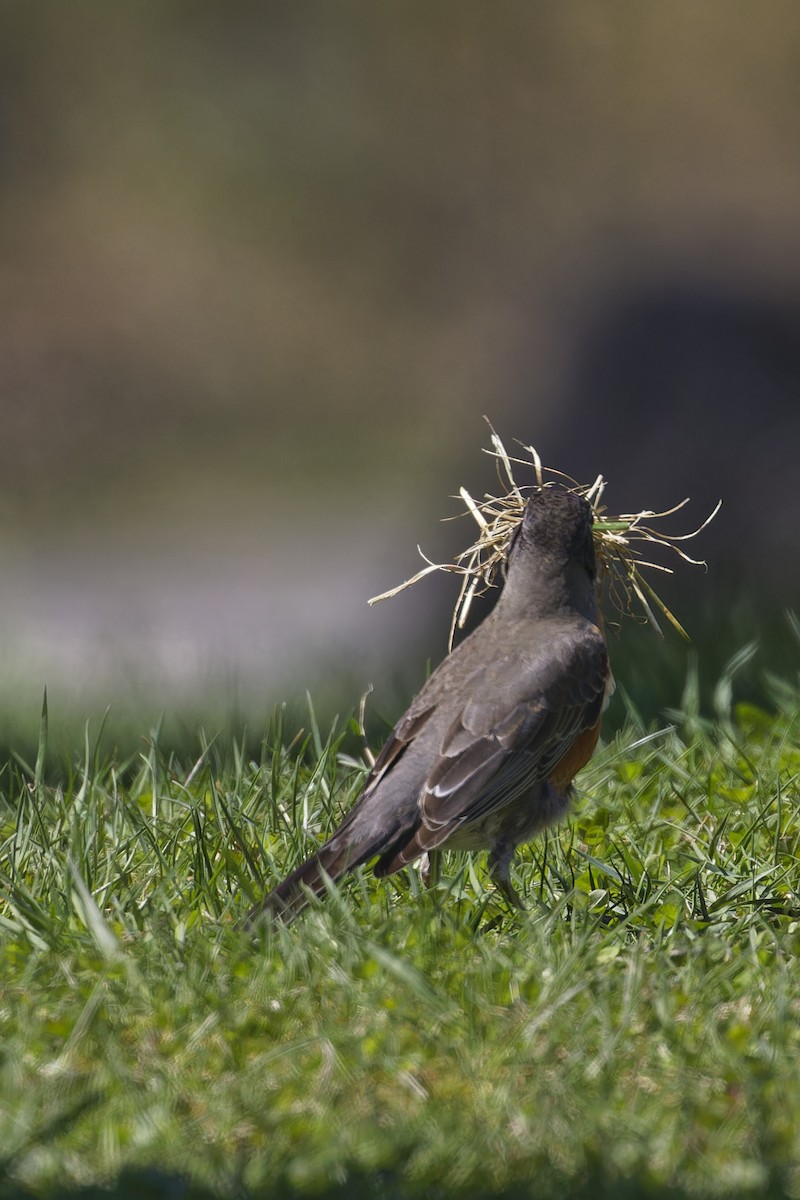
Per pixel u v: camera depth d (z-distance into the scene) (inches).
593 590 297.6
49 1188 178.5
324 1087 201.3
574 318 734.5
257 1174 180.2
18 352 1395.2
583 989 223.6
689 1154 182.4
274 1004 225.1
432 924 247.6
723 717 350.6
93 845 274.2
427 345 1496.1
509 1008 221.6
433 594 690.8
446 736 270.5
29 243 1576.0
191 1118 194.9
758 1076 199.2
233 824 274.8
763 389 654.5
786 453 634.8
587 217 1561.3
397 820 264.4
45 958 239.1
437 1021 216.8
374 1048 209.6
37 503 1140.5
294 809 295.1
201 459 1256.2
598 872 276.5
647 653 438.6
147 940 243.4
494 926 260.8
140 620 797.9
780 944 244.2
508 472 314.0
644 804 311.0
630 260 759.1
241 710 491.8
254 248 1605.6
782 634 458.0
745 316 677.3
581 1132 187.9
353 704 483.5
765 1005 223.6
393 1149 183.8
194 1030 215.6
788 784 301.1
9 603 860.6
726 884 270.1
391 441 1312.7
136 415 1327.5
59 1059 208.4
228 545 1020.5
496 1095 196.9
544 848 287.4
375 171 1685.5
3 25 1766.7
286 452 1278.3
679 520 631.8
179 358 1432.1
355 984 228.2
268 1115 194.7
